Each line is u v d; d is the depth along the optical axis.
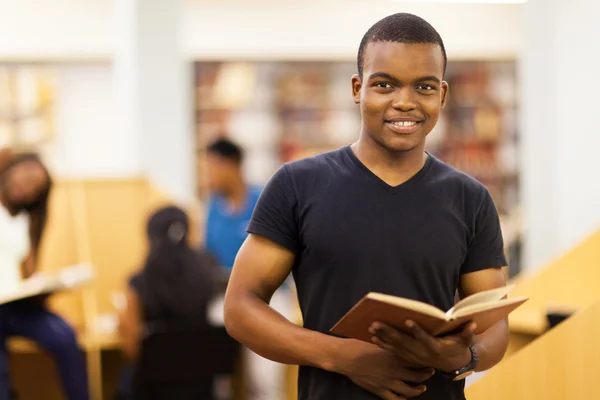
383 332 2.00
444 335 2.06
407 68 2.11
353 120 12.56
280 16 11.81
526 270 7.31
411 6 12.02
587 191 6.30
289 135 12.49
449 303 2.23
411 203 2.21
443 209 2.23
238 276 2.27
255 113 12.42
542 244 7.14
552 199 7.01
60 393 6.38
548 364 3.13
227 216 7.09
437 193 2.24
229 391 6.75
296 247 2.26
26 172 5.09
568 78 6.44
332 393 2.21
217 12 11.70
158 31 8.20
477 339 2.27
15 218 5.09
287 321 2.21
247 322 2.21
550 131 6.98
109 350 6.61
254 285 2.26
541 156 7.06
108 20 10.87
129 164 8.55
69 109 11.20
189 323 5.52
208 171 7.07
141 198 6.62
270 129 12.45
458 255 2.24
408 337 2.01
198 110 12.21
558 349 3.11
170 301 5.48
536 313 5.11
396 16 2.18
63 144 11.22
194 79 12.13
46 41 10.81
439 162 2.31
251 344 2.21
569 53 6.42
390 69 2.12
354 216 2.20
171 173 8.24
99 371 6.12
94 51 10.88
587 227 6.30
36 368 6.35
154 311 5.49
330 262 2.19
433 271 2.20
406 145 2.15
